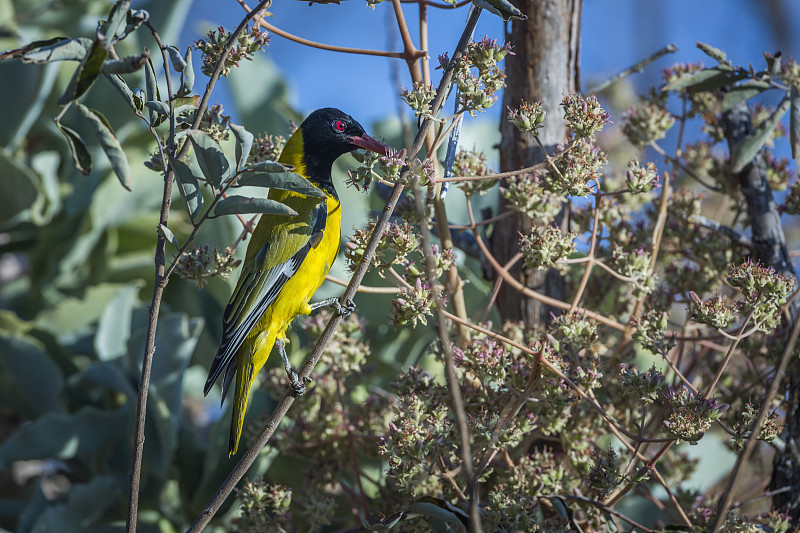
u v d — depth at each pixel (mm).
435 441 5539
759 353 6820
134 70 4355
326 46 5883
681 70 7434
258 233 7340
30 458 8180
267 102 10797
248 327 7012
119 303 9328
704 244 6973
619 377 6000
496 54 5223
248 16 4602
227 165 4652
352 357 6906
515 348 6543
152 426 8258
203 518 5137
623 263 6332
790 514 6344
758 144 6551
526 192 6340
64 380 9289
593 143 5988
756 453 7359
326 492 7262
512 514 5430
